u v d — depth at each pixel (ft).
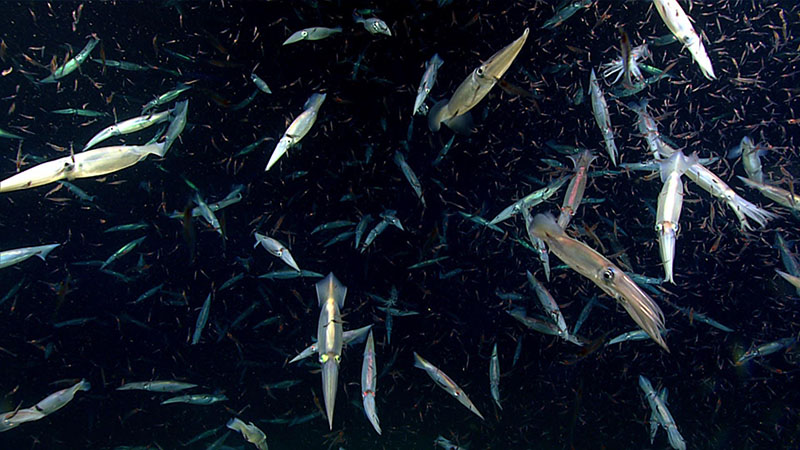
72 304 10.24
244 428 5.52
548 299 6.10
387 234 9.93
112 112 9.31
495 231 9.36
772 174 7.75
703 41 8.82
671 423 5.99
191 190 7.39
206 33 8.25
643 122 6.07
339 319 4.10
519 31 8.71
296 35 5.78
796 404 9.60
